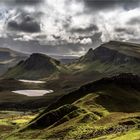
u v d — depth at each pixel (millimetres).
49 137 164250
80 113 192875
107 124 150750
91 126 157000
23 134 192875
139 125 123250
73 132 155375
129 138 101000
